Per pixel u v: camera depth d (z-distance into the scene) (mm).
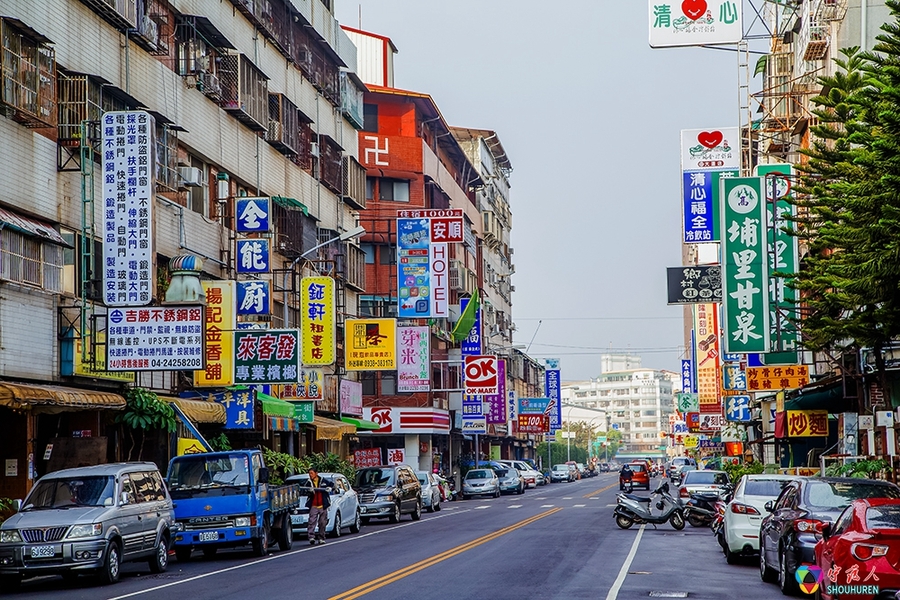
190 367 26750
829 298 21750
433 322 70125
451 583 18469
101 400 25922
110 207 26875
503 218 107375
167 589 18516
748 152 45500
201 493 25125
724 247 30656
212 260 36375
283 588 18125
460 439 84500
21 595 18484
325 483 32750
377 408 63625
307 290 40625
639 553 25094
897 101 18312
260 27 42562
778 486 22734
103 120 26828
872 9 34688
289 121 44125
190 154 35625
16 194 25094
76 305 27469
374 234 65750
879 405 30672
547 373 116250
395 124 70125
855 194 19172
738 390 58906
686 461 92688
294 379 32875
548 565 21828
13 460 25250
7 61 24094
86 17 28562
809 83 43000
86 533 19453
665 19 44688
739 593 17297
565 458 164000
